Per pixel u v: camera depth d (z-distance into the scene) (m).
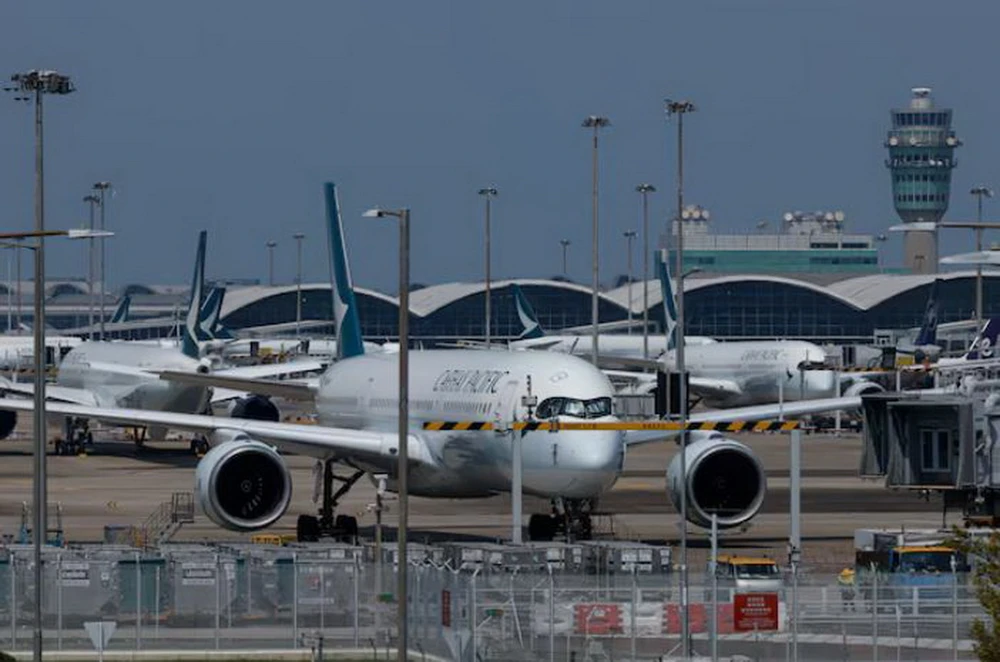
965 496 194.00
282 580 179.75
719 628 167.50
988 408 189.38
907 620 166.75
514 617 162.88
